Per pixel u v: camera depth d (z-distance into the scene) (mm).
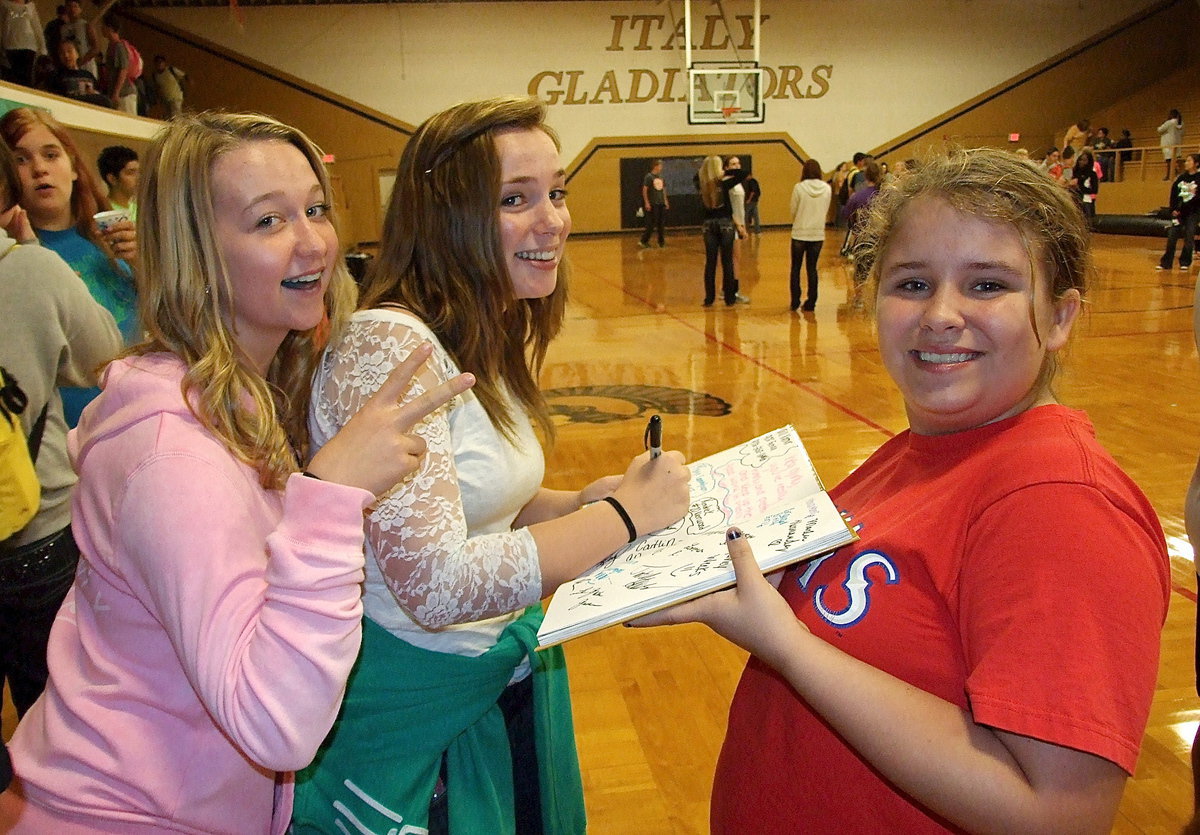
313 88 17297
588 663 2602
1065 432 826
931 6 18438
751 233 17938
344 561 844
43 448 1578
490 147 1123
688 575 919
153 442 861
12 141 2105
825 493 1010
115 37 9125
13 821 882
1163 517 3402
